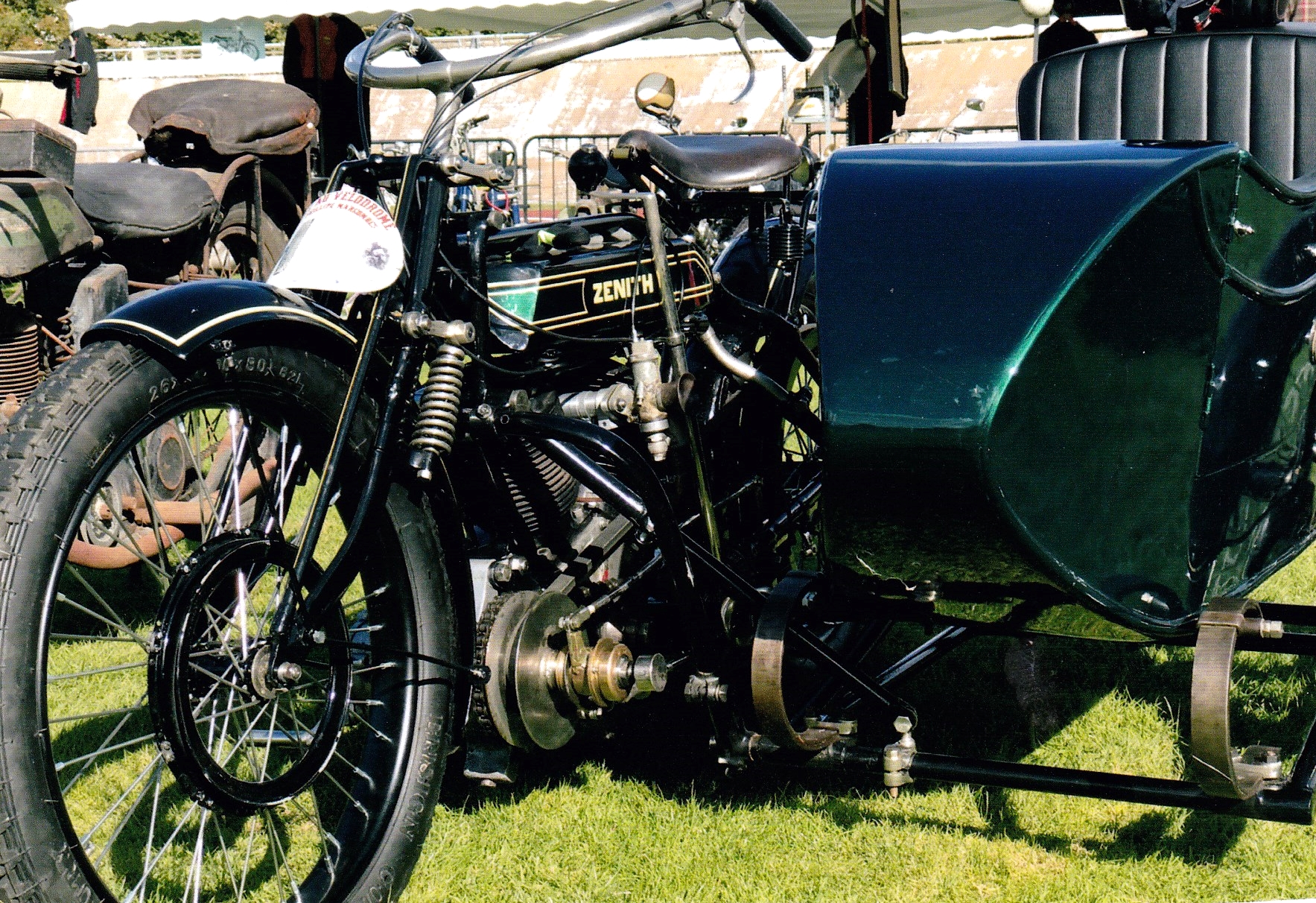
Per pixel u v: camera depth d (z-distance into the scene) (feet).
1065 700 9.78
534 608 7.32
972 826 7.95
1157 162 5.98
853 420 5.74
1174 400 6.20
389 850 6.61
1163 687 10.07
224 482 6.79
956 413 5.55
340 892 6.39
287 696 7.69
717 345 7.77
